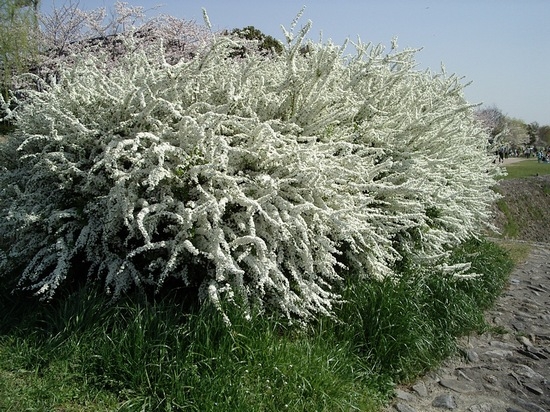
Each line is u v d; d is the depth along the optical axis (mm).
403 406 3559
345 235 3840
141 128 3889
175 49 14125
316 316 3982
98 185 3756
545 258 9594
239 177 3650
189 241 3383
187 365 2965
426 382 4047
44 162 3828
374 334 3928
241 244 3494
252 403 2918
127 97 3879
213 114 3596
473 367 4410
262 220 3729
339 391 3201
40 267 3590
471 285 5969
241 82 4320
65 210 3762
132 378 2971
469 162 7980
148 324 3223
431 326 4547
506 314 5938
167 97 4016
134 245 3799
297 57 5484
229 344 3139
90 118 4039
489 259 7207
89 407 2838
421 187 4789
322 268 3900
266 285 3744
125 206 3340
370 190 4547
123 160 3814
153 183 3277
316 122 4445
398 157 5336
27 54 14289
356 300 4051
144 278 3697
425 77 7734
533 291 7043
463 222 6906
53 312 3568
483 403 3744
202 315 3238
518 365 4465
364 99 5219
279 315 3744
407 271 5020
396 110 5793
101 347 3125
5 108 4551
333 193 3988
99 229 3699
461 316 5027
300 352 3336
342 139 4770
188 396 2875
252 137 3957
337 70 5242
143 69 4340
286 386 3066
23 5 15477
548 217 24594
